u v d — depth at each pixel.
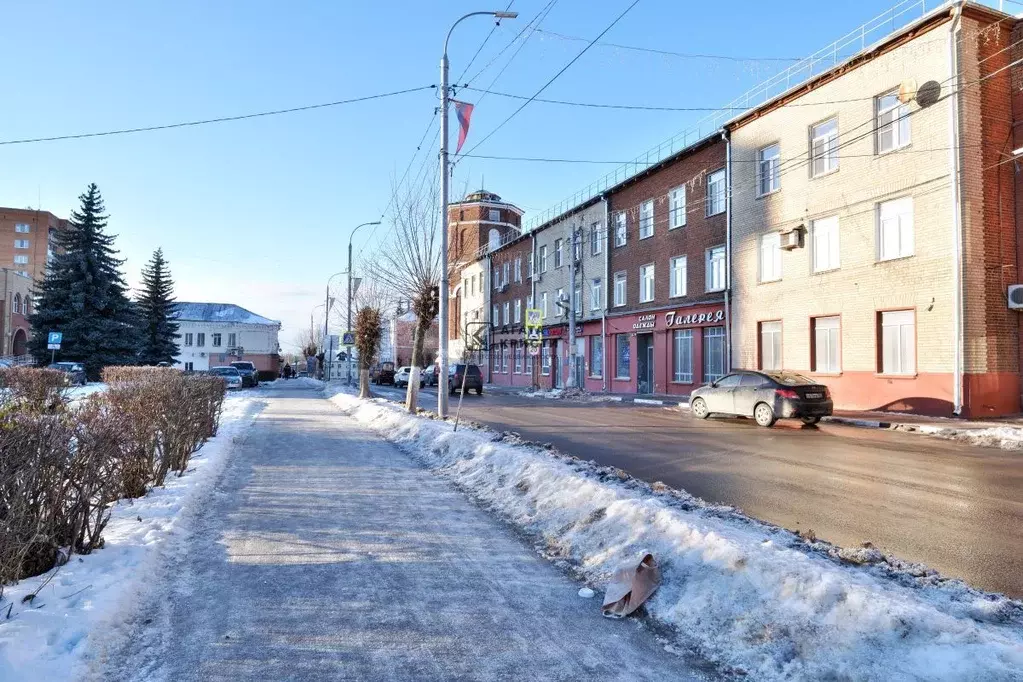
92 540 5.38
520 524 6.91
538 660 3.85
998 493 8.23
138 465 7.62
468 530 6.71
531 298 43.41
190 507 7.35
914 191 18.28
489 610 4.60
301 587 5.04
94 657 3.69
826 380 20.91
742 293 24.58
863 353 19.73
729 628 4.02
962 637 3.39
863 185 19.83
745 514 6.46
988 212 17.48
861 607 3.71
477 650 3.98
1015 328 17.78
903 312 18.78
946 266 17.42
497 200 60.62
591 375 35.94
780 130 22.88
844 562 4.77
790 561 4.36
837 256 20.83
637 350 31.58
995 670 3.13
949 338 17.31
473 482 9.09
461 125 17.05
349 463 11.00
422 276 19.80
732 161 25.16
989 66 17.69
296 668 3.73
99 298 45.22
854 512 7.20
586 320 35.81
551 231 40.66
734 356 24.91
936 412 17.56
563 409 23.06
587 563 5.49
